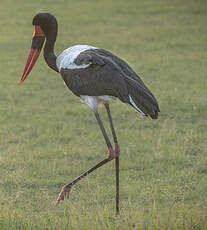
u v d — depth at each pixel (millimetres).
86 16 28516
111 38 24156
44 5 31453
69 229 7551
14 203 9273
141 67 19703
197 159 11336
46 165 11180
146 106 8125
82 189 10023
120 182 10266
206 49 22250
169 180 10297
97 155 11789
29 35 25000
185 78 18188
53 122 14148
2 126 13734
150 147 12195
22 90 17266
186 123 13922
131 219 7512
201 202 8672
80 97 8758
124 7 30578
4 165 11070
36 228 7781
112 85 8180
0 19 28047
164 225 7242
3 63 20641
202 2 31234
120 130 13391
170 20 27312
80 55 8625
